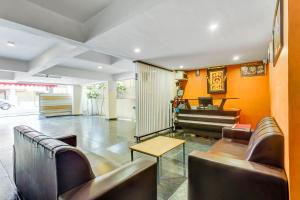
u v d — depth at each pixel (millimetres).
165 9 1718
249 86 4301
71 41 2475
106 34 2334
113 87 8000
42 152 1168
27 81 8289
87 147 3547
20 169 1728
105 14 2121
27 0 1910
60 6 2043
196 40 2619
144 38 2529
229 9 1733
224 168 1312
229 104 4570
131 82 7891
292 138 981
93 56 4273
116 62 4594
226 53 3402
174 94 5383
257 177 1173
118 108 8586
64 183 982
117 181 1081
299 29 941
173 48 3037
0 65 4348
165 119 4918
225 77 4602
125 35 2395
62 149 996
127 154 3088
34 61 4500
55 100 9961
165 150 2150
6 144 3820
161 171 2357
